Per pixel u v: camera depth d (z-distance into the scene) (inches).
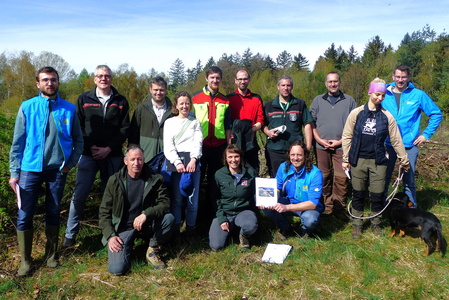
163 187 157.9
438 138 387.2
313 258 159.2
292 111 200.8
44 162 144.4
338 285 139.9
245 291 136.2
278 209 169.8
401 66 188.9
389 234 182.9
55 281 143.0
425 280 141.8
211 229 171.6
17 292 133.9
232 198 171.5
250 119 201.3
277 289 137.1
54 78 142.9
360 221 181.6
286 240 181.3
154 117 175.6
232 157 167.5
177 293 135.4
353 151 177.3
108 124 168.4
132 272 149.8
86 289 138.0
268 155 207.9
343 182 210.4
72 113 149.8
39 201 196.4
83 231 187.6
